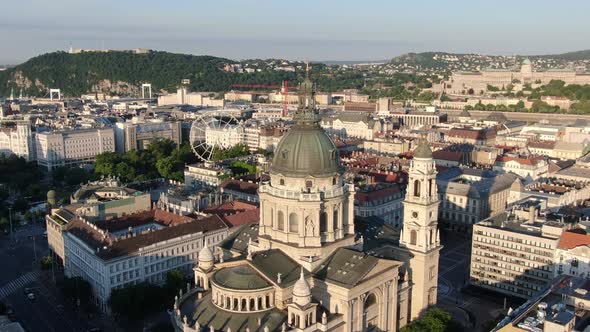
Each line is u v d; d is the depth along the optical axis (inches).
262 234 6914.4
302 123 6737.2
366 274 6230.3
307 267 6427.2
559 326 5438.0
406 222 7637.8
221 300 5979.3
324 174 6574.8
